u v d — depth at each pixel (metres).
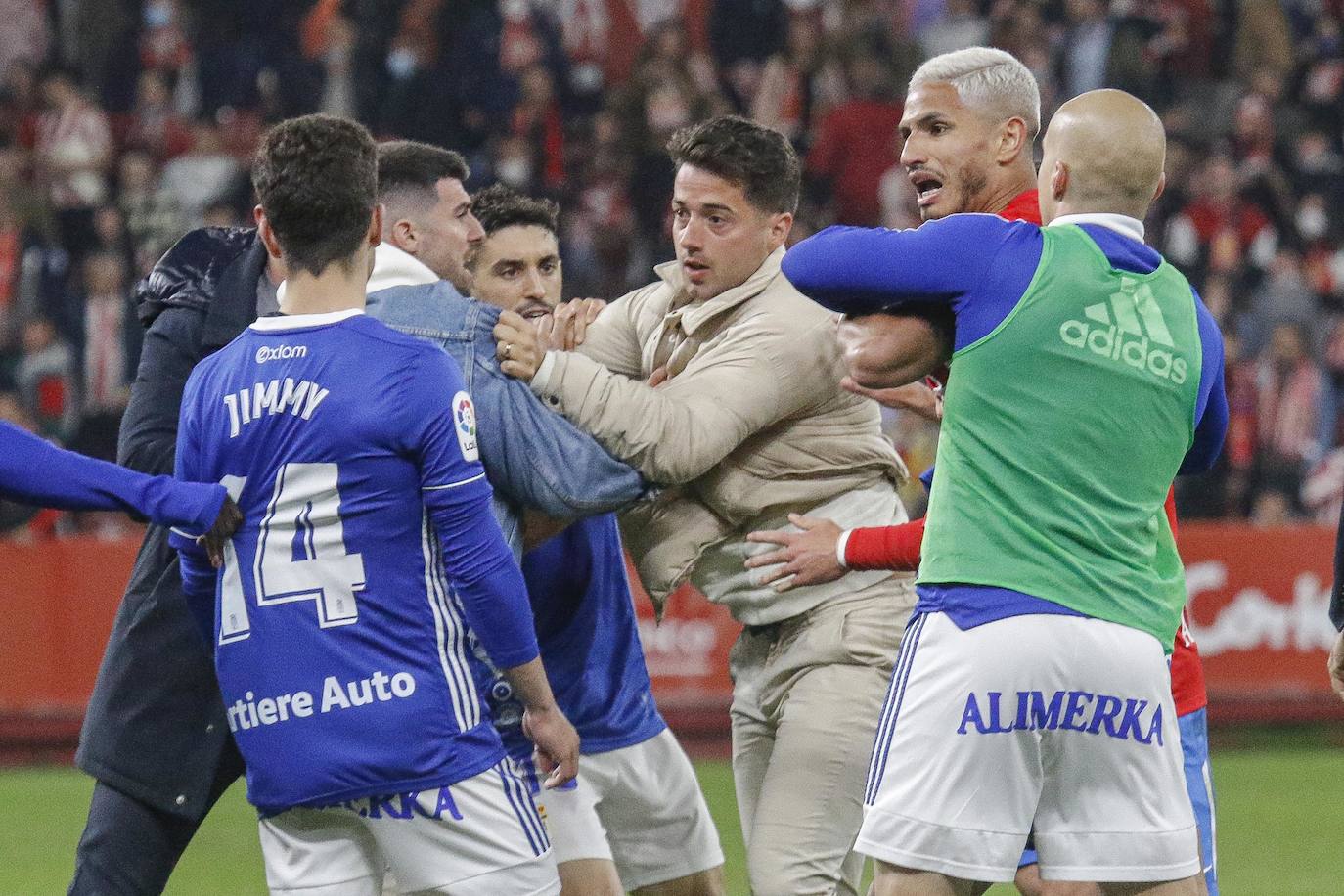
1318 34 57.97
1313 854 28.88
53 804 33.28
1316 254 52.41
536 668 13.36
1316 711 40.69
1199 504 45.53
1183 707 15.84
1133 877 13.04
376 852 13.25
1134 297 13.11
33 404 45.44
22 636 38.53
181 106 55.69
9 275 48.16
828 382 15.71
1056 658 12.70
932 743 12.83
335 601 12.59
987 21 57.06
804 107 55.12
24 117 52.84
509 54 55.38
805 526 15.53
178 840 15.88
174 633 15.52
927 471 15.30
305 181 12.65
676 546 16.17
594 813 16.30
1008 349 12.91
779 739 16.25
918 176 16.06
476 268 17.22
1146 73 54.81
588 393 14.51
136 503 12.74
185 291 15.65
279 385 12.65
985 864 12.80
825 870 15.84
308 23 55.78
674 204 16.06
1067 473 12.88
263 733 12.82
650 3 59.22
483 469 13.39
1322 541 40.91
